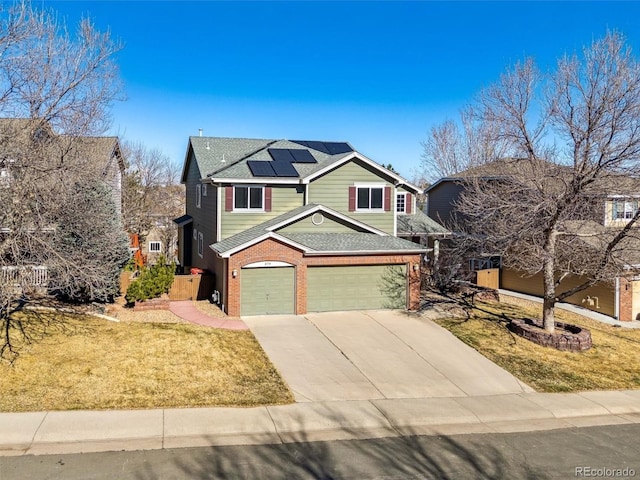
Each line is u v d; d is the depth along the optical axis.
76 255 13.97
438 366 14.74
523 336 18.03
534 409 12.20
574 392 13.62
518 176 17.16
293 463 8.85
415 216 27.16
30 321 15.30
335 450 9.48
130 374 12.41
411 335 17.45
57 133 13.84
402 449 9.68
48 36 16.75
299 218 20.47
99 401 10.91
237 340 15.73
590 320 21.73
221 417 10.59
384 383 13.23
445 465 9.09
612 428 11.33
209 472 8.36
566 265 18.77
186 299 21.19
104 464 8.47
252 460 8.88
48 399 10.81
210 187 22.62
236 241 19.39
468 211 20.36
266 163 22.66
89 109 19.06
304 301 19.41
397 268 20.69
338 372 13.77
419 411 11.61
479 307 22.09
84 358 13.06
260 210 21.50
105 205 17.89
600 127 15.25
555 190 16.69
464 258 26.97
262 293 19.03
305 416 10.93
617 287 22.03
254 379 12.85
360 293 20.27
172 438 9.59
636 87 15.53
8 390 11.06
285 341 16.06
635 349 17.95
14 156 12.77
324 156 25.22
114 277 18.39
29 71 13.34
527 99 17.23
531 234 17.59
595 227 19.14
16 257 12.52
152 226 41.91
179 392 11.71
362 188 22.33
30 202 12.98
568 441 10.46
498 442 10.25
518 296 25.77
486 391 13.20
